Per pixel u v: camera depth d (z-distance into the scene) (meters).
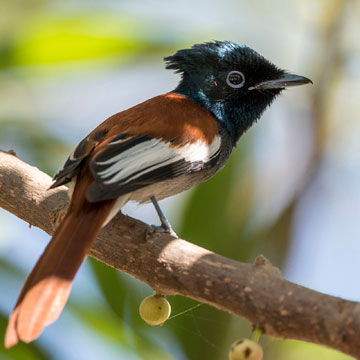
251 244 11.95
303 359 12.05
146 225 8.35
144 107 9.69
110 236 8.34
